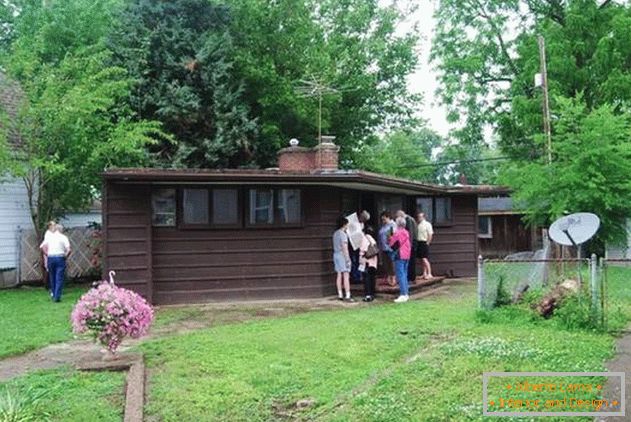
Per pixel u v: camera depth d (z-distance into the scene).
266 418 5.32
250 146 23.52
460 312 10.26
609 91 21.22
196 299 12.48
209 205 12.66
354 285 14.41
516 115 23.28
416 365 6.64
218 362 7.13
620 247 12.84
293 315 10.77
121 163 17.12
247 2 24.47
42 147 15.70
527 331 8.34
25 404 5.52
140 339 8.63
